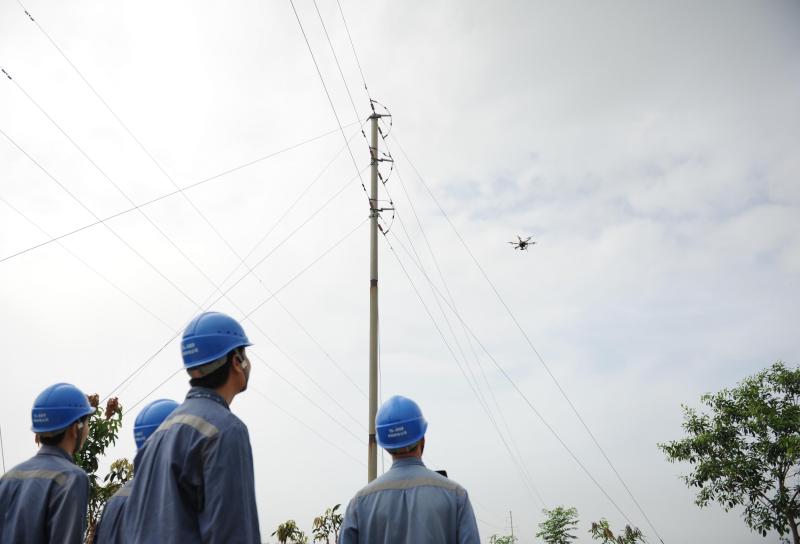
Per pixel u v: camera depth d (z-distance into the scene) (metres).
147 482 2.56
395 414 4.06
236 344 2.96
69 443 4.05
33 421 4.00
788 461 18.78
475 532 3.71
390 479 3.92
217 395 2.83
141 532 2.47
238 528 2.40
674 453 20.20
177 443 2.55
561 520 25.55
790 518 18.45
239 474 2.49
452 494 3.82
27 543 3.58
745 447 19.55
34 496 3.66
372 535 3.78
